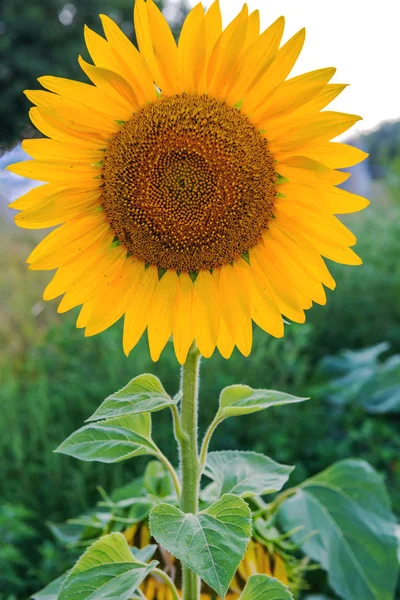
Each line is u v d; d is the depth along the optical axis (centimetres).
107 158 65
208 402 143
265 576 60
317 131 60
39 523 119
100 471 123
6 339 181
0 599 104
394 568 81
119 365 148
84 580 57
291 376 170
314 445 142
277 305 66
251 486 65
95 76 61
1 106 692
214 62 63
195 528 52
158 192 66
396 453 137
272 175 65
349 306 199
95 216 66
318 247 65
